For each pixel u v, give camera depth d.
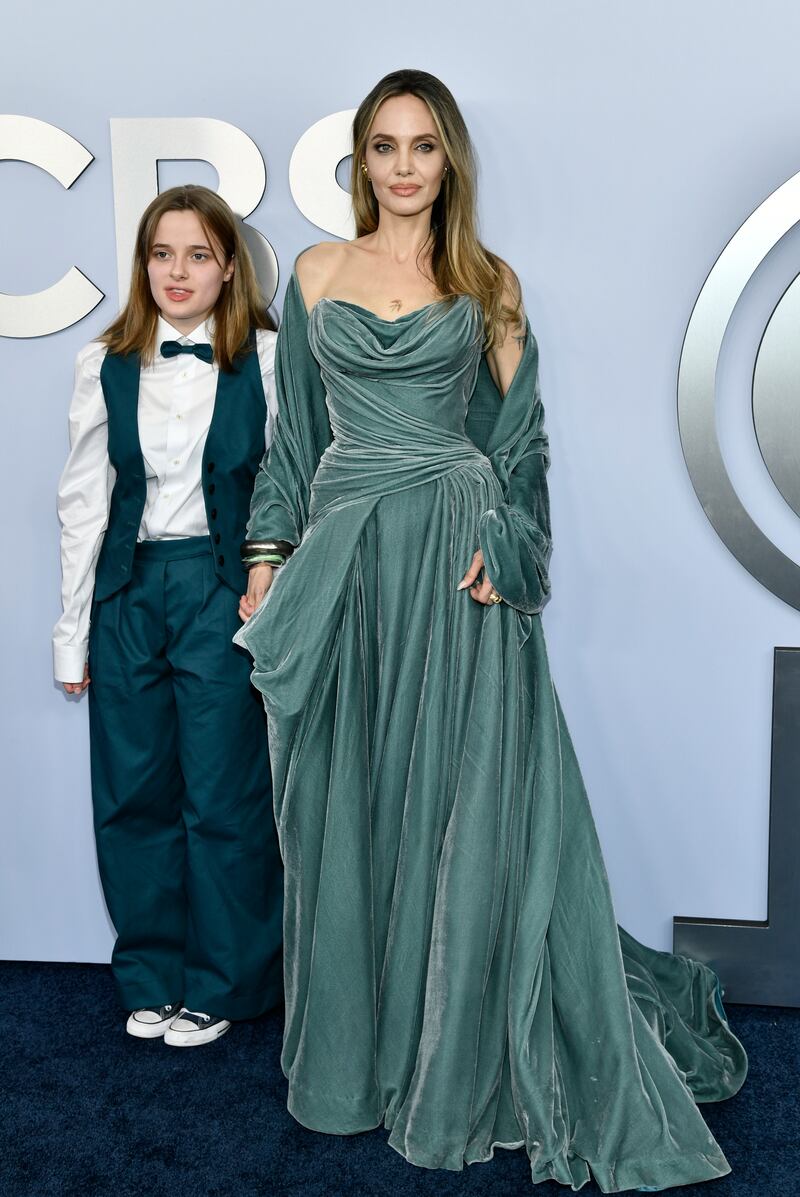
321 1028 1.94
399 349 1.91
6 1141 1.92
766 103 2.09
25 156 2.20
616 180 2.14
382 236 2.01
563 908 1.97
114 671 2.16
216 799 2.17
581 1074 1.92
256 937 2.24
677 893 2.36
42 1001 2.37
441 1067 1.87
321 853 1.98
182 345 2.09
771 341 2.16
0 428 2.33
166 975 2.28
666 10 2.08
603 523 2.26
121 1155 1.88
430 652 1.94
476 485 1.95
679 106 2.11
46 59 2.19
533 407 2.04
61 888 2.47
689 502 2.23
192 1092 2.05
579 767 2.08
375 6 2.12
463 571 1.94
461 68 2.13
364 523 1.94
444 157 1.93
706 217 2.14
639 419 2.21
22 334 2.27
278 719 1.94
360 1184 1.82
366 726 1.98
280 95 2.16
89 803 2.44
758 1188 1.80
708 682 2.29
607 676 2.31
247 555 2.05
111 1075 2.11
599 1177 1.81
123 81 2.18
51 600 2.38
